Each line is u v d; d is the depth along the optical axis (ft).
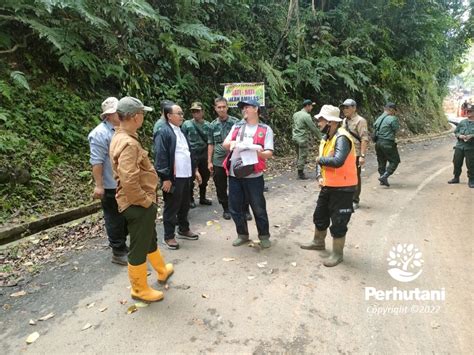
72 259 12.92
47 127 18.45
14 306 10.11
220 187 17.07
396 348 8.39
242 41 31.73
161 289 11.04
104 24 19.71
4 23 18.83
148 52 24.90
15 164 15.84
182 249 13.92
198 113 18.49
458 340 8.65
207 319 9.53
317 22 42.16
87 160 19.12
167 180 13.16
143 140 22.70
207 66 30.27
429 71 63.62
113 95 23.15
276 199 20.56
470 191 22.33
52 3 17.35
